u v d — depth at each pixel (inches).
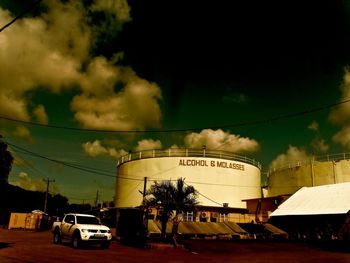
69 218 823.1
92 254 645.3
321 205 1069.1
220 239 1116.5
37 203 2711.6
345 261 650.8
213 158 1967.3
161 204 930.1
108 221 1814.7
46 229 1847.9
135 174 2032.5
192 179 1909.4
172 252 756.0
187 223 1010.1
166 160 1957.4
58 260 538.9
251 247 928.9
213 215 1683.1
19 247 732.0
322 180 1775.3
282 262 624.1
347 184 1180.5
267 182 2217.0
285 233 1175.6
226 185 1953.7
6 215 2235.5
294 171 1921.8
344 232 1127.6
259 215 1672.0
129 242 909.2
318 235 1218.6
